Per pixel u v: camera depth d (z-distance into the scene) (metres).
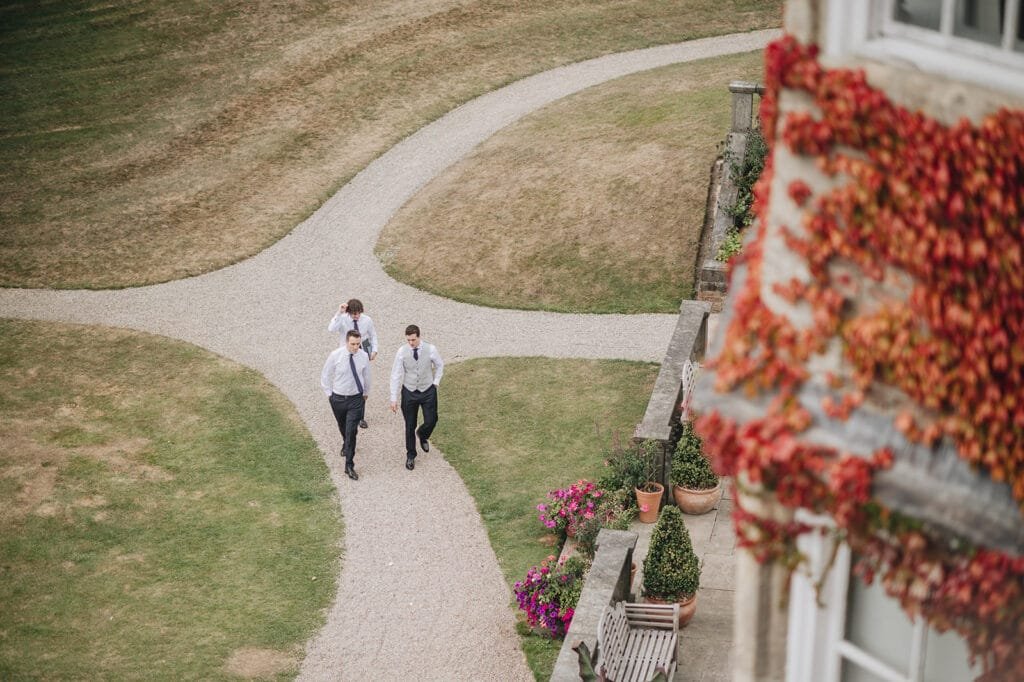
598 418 19.08
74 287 25.05
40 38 36.03
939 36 4.98
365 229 26.23
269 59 34.16
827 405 5.32
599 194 25.09
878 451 5.10
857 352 5.27
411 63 33.41
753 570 5.97
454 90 32.09
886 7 5.14
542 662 13.95
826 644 5.96
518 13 35.66
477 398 19.88
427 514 16.89
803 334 5.44
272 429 19.27
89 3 37.47
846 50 5.23
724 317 6.30
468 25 35.12
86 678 14.07
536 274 23.59
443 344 21.81
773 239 5.57
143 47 35.25
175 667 14.21
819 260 5.37
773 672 6.14
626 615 12.95
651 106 28.83
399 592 15.37
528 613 14.28
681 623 13.36
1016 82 4.76
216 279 24.92
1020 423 4.97
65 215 27.94
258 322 23.05
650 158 25.91
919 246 5.07
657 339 21.28
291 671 14.13
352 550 16.23
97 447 19.03
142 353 22.09
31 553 16.42
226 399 20.27
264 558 16.14
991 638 4.95
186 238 26.61
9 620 15.12
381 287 24.02
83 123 32.09
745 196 21.66
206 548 16.41
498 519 16.69
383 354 21.58
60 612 15.25
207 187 28.62
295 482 17.81
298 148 30.14
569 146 27.52
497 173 27.11
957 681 5.62
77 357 22.08
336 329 18.38
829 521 5.61
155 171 29.69
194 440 19.08
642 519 15.66
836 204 5.30
